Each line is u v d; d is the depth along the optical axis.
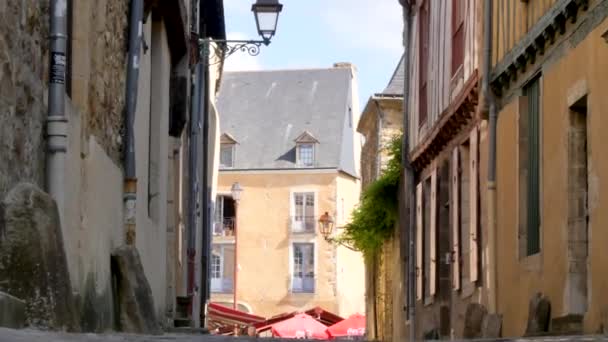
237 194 69.88
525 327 14.50
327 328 48.47
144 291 11.14
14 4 7.34
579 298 12.59
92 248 9.80
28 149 7.83
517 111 15.23
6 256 7.18
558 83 13.23
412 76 25.03
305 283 71.44
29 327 7.03
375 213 28.75
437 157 22.39
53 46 8.42
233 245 72.12
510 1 15.40
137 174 12.74
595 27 11.73
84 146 9.54
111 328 10.71
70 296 7.57
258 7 19.83
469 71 18.06
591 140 11.85
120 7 11.70
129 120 12.04
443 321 21.56
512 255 15.41
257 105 74.38
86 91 9.61
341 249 71.56
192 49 20.31
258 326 50.31
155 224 14.91
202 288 25.80
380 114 34.78
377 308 31.59
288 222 71.88
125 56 12.12
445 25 20.75
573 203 12.69
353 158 74.56
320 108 73.81
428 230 23.80
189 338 7.51
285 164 72.25
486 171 16.95
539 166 14.23
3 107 7.11
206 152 25.66
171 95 18.45
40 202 7.39
